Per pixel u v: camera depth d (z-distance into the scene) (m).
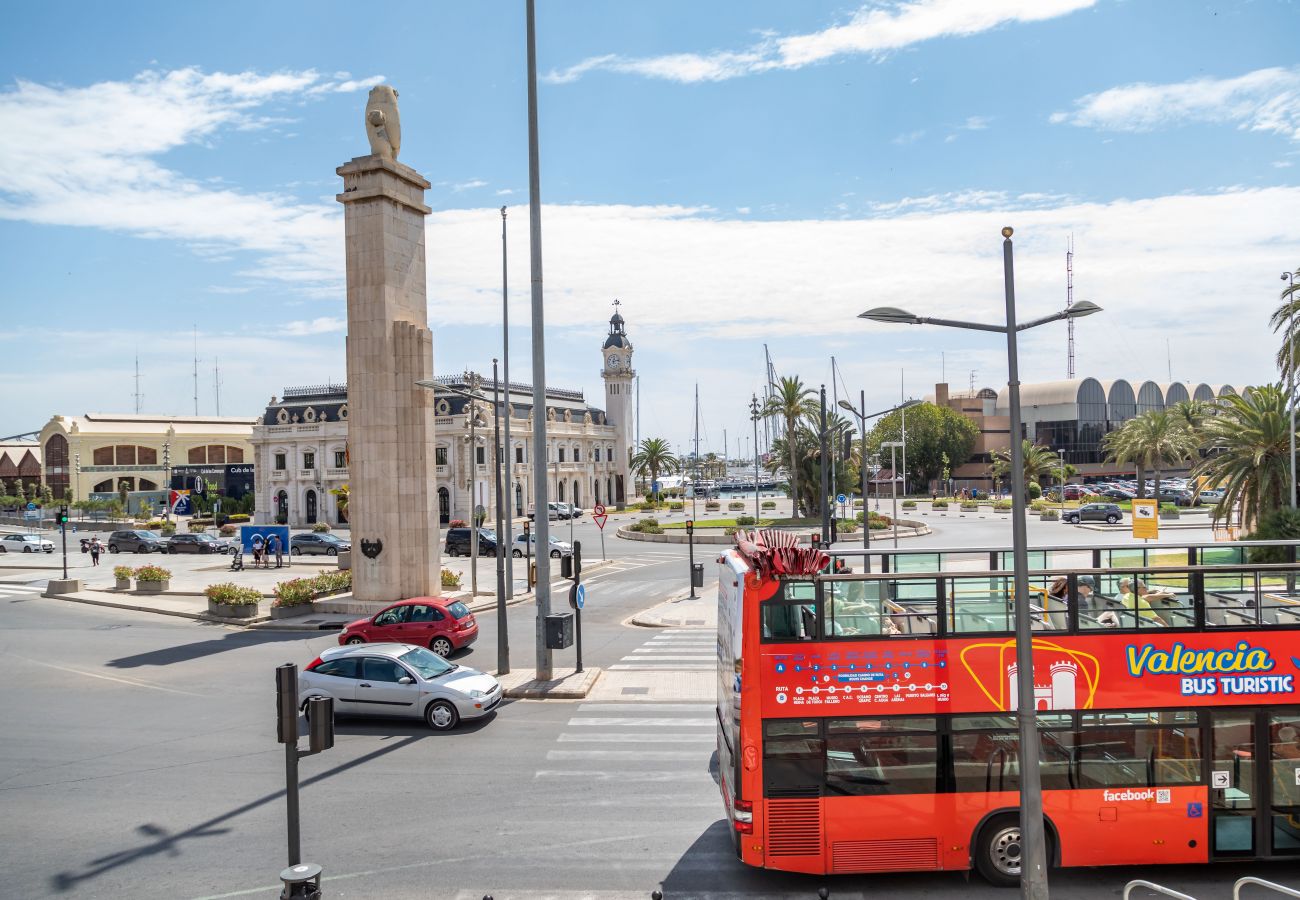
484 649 25.61
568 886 10.86
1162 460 72.94
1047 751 10.79
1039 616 11.36
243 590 31.77
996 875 10.76
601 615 31.36
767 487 145.12
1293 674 10.82
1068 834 10.77
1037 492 86.94
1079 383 109.81
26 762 15.96
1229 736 10.84
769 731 10.68
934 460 106.62
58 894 10.87
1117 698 10.76
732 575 11.51
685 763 15.28
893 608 11.34
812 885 10.95
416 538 31.27
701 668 22.52
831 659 10.69
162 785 14.69
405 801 13.68
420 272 32.88
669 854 11.74
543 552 20.75
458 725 17.75
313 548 57.00
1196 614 10.86
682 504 95.88
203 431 116.94
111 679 22.48
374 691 17.70
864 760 10.68
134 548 60.06
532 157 20.14
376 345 31.00
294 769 9.91
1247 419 37.97
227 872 11.40
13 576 47.06
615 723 17.78
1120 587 11.60
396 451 31.31
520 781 14.48
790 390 66.12
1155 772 10.78
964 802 10.67
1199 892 10.77
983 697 10.70
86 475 106.00
